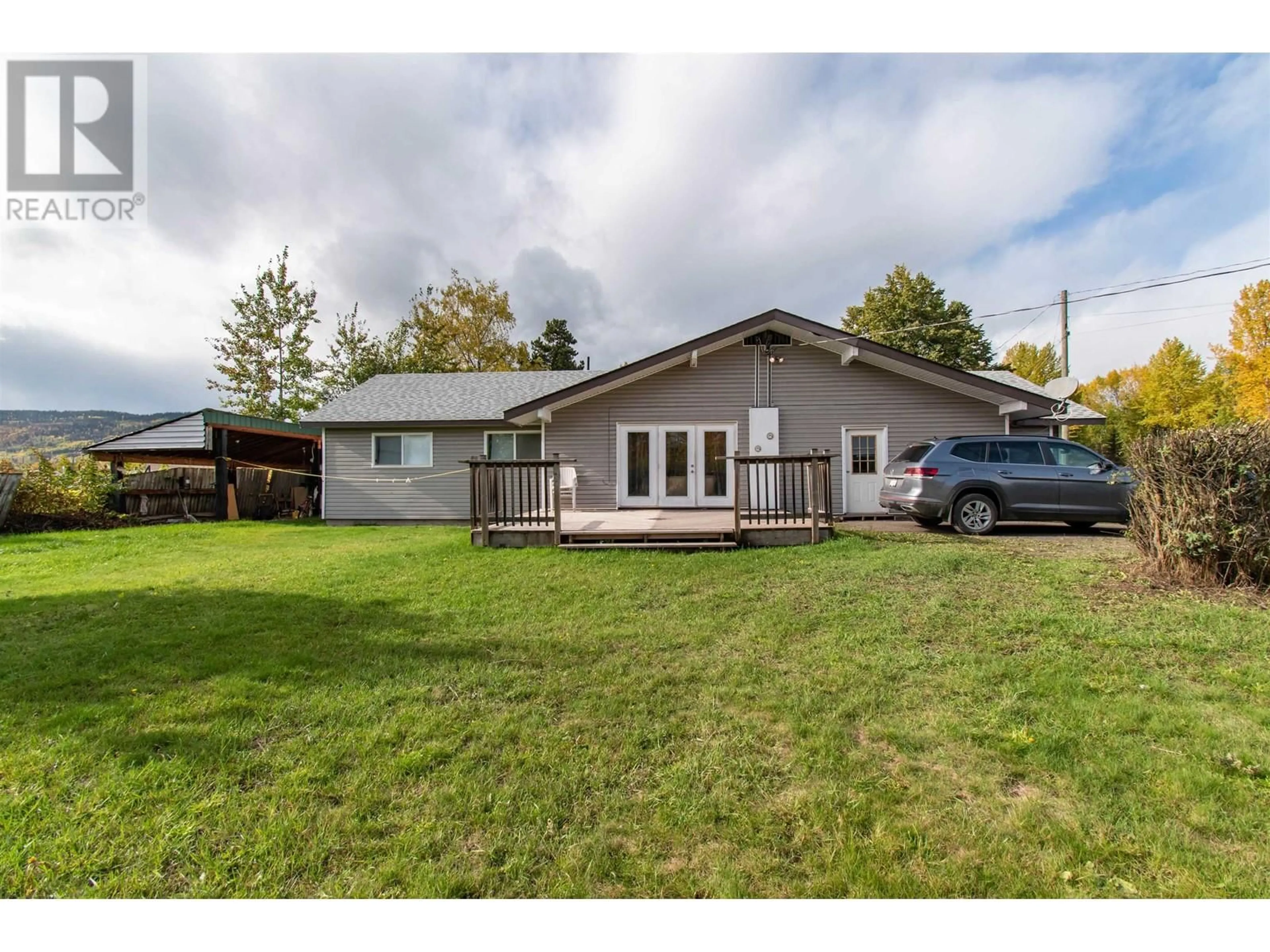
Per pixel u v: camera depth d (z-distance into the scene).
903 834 1.92
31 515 11.63
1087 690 3.01
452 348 30.33
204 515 15.21
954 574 5.42
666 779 2.27
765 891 1.73
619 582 5.64
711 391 11.40
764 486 11.05
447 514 14.09
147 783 2.24
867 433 11.22
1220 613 4.11
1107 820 1.97
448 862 1.83
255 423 14.62
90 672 3.39
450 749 2.50
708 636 4.04
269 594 5.37
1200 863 1.77
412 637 4.07
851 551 6.71
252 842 1.91
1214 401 25.75
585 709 2.91
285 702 2.97
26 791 2.18
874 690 3.08
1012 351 34.97
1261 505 4.68
